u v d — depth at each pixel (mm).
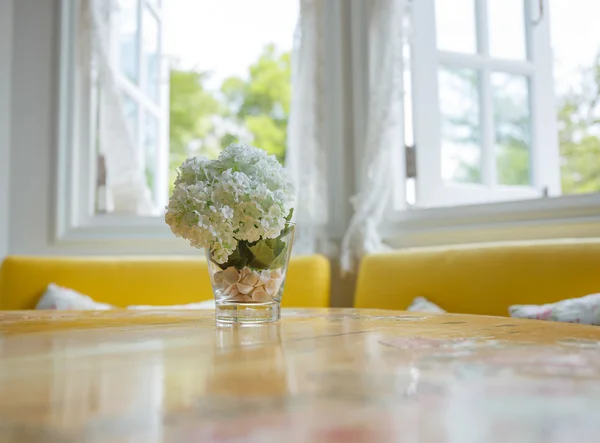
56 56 2564
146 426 324
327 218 2375
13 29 2578
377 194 2234
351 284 2305
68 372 506
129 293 2135
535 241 1796
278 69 3643
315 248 2307
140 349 655
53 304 1989
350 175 2404
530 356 564
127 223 2537
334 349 629
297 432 307
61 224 2502
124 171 2574
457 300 1778
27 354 625
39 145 2535
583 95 2643
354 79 2436
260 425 323
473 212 2135
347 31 2463
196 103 4094
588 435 295
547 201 1982
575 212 1911
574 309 1438
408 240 2279
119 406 372
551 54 2584
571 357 557
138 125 2791
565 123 2713
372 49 2336
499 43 2541
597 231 1862
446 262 1843
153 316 1174
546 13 2576
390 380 446
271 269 938
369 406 362
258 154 957
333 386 425
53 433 312
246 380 453
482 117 2506
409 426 315
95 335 812
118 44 2727
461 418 331
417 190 2398
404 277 1925
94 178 2604
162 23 2953
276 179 939
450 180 2467
